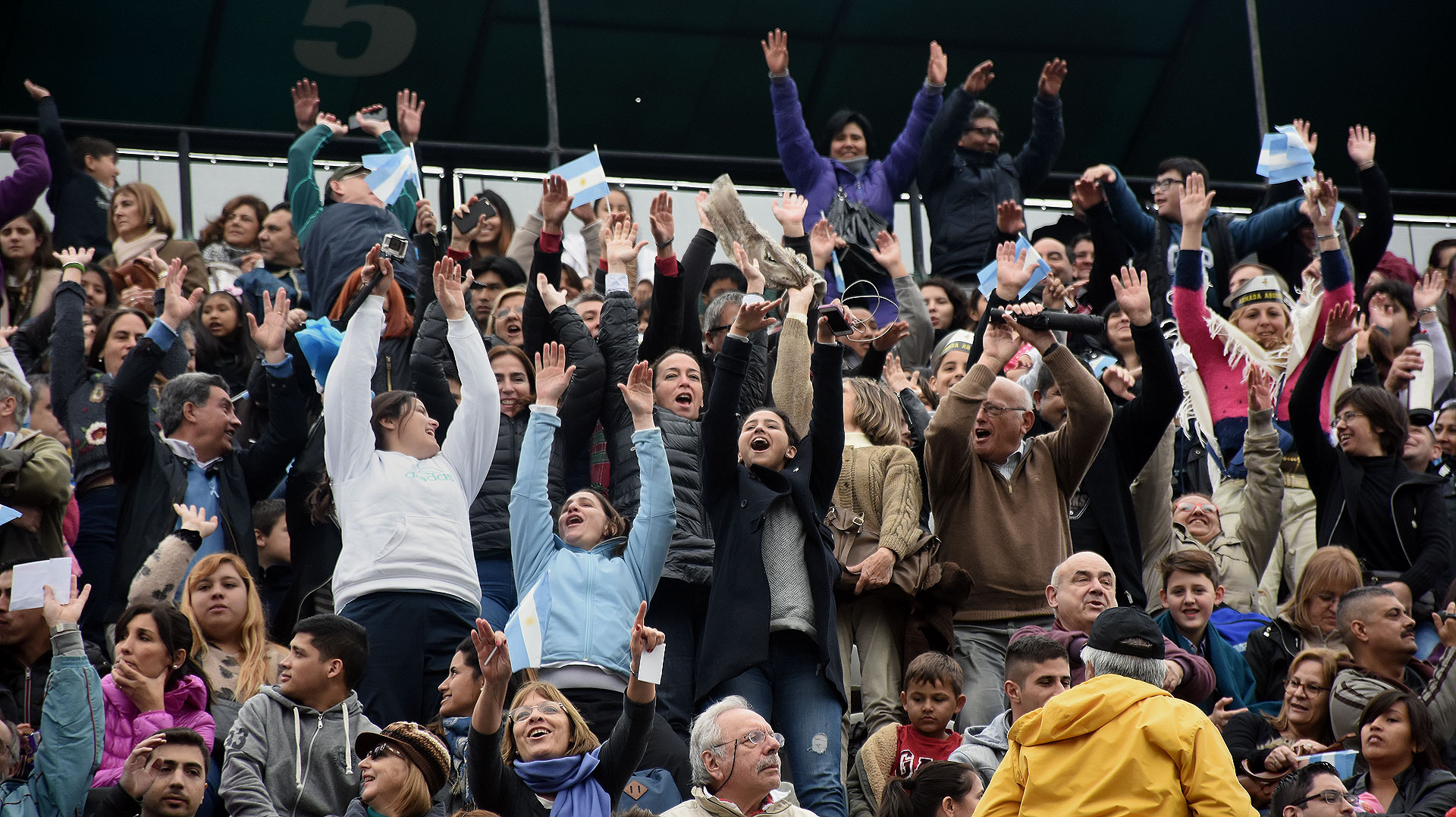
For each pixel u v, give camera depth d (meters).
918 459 31.25
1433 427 38.12
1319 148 53.53
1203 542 32.75
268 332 30.58
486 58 48.34
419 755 22.27
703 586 27.53
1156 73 51.84
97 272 37.97
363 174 36.66
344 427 26.75
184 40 46.34
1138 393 35.75
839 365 27.48
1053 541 28.95
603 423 30.27
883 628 28.20
